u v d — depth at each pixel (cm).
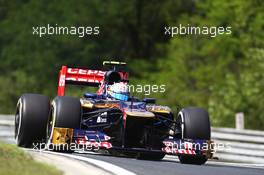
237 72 11781
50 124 3891
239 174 3269
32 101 4028
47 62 15525
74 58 15612
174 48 13425
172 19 16688
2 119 6962
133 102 3962
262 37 11425
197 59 12525
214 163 4247
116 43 16450
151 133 3831
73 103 3775
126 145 3809
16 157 2923
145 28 16875
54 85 15575
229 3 12331
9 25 16638
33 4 16162
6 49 16262
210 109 9869
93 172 2894
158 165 3444
